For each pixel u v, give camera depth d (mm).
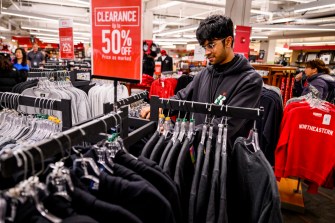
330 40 14289
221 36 1522
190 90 1870
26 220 592
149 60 5531
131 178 738
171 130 1313
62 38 4855
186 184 1082
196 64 8555
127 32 1083
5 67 3832
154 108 1366
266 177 903
